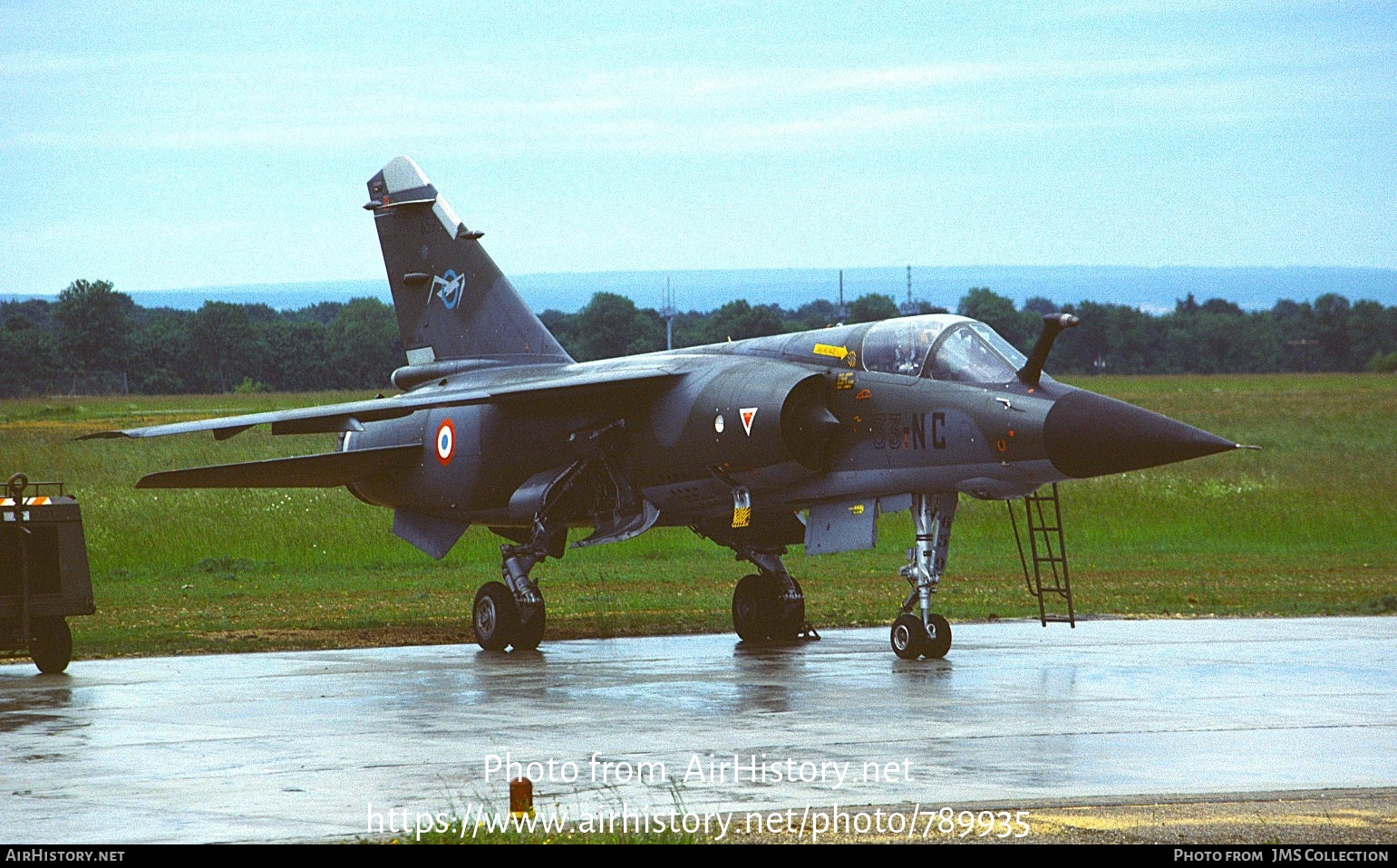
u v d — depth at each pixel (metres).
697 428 43.19
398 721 30.45
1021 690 34.22
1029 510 41.88
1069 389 38.59
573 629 48.56
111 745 27.80
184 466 103.88
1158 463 36.81
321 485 51.91
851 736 28.23
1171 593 55.50
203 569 65.12
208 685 36.00
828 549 42.66
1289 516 76.50
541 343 52.50
